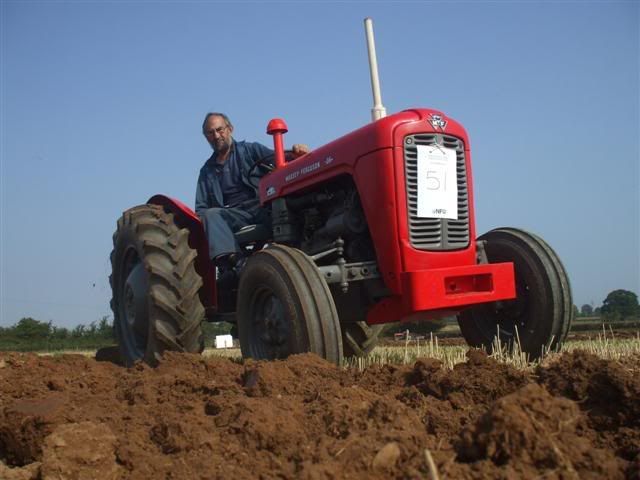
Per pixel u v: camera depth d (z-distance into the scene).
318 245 4.42
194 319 4.35
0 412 2.62
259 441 2.03
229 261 5.02
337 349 3.49
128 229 4.79
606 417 2.13
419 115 3.96
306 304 3.49
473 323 4.75
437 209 3.89
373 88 4.46
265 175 5.08
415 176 3.86
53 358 4.64
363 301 4.20
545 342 4.23
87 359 4.59
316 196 4.45
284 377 2.83
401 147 3.84
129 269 5.09
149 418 2.51
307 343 3.46
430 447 1.85
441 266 3.87
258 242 5.15
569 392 2.29
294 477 1.77
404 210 3.80
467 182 4.09
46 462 2.01
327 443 1.94
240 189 5.55
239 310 4.08
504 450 1.68
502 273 3.91
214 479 1.82
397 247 3.78
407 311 3.67
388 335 19.44
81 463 2.01
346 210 4.16
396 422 2.04
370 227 3.92
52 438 2.06
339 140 4.20
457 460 1.78
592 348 5.68
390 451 1.78
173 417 2.36
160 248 4.41
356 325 5.25
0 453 2.53
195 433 2.15
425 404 2.36
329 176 4.23
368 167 3.91
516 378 2.45
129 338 5.07
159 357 4.28
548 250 4.30
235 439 2.06
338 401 2.35
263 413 2.16
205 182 5.68
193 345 4.34
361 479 1.72
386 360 4.93
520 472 1.62
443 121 4.02
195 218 4.92
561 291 4.19
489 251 4.58
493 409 1.75
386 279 3.85
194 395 2.85
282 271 3.64
